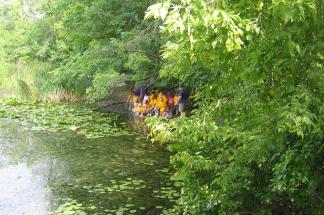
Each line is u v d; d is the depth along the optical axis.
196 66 5.72
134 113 17.14
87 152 10.91
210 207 5.59
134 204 7.34
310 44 3.43
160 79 15.36
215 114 5.27
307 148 4.43
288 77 3.69
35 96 19.41
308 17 3.23
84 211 7.00
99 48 15.06
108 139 12.45
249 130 4.85
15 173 9.09
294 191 4.99
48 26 25.56
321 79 3.53
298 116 3.31
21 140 12.08
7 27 37.56
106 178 8.80
